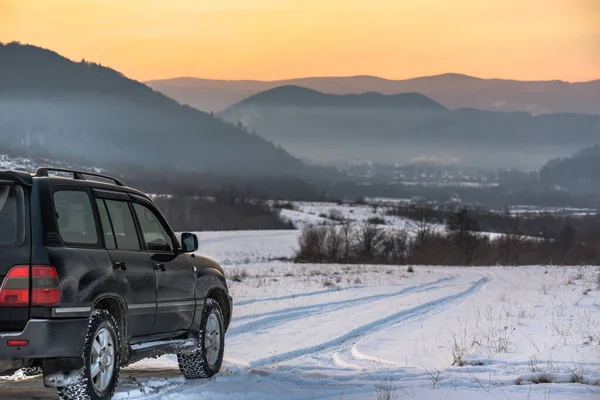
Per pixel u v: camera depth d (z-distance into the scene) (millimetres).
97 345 7480
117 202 8531
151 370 10734
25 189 7191
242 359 12367
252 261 66000
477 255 77500
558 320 17188
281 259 71688
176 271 9203
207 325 9938
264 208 153250
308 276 38031
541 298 23453
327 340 14852
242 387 9305
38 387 8641
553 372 10266
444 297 25516
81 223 7773
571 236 92250
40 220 7102
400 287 30344
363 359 12547
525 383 9773
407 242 81312
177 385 9320
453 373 10523
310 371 11125
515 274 41781
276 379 10281
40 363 7062
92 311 7375
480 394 8938
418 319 18844
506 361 11531
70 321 7055
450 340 14617
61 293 6996
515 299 23641
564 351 12609
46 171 7734
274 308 20531
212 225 131750
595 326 16031
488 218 146750
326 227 80000
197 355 9656
